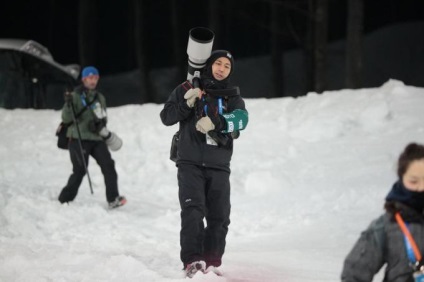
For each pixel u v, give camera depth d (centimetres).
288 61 7369
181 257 1034
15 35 8000
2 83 4344
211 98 1041
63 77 4459
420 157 608
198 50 1038
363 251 623
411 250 608
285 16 5747
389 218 618
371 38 7550
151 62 8225
